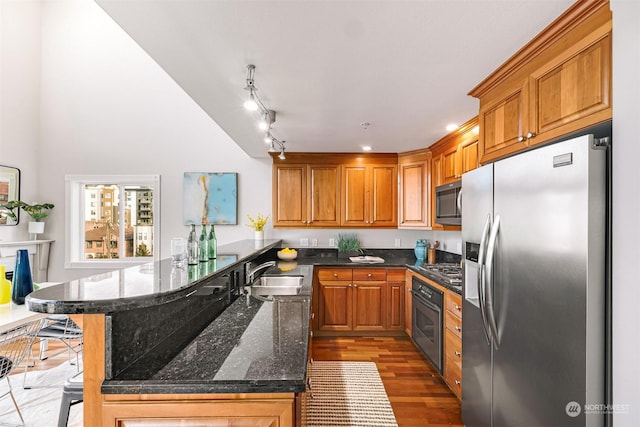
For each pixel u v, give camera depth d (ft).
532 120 5.20
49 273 14.49
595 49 3.99
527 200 4.54
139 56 14.75
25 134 13.99
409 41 4.95
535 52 5.04
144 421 3.33
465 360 6.75
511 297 4.87
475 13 4.26
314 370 9.75
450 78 6.26
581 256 3.67
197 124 14.57
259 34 4.76
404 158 13.19
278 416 3.34
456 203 9.45
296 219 13.41
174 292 3.82
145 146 14.57
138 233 14.97
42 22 14.74
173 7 4.10
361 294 12.48
